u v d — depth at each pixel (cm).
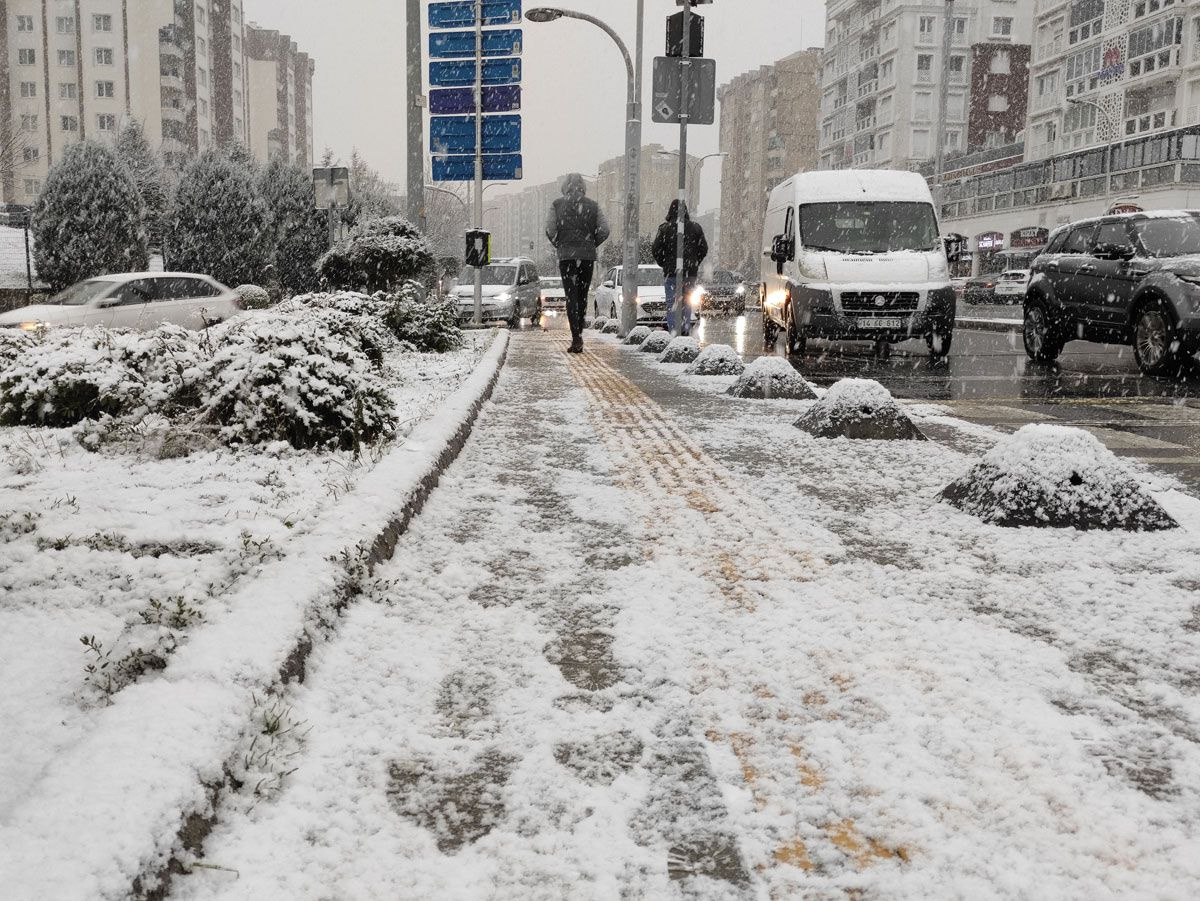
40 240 2830
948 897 177
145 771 192
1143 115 5909
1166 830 197
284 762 224
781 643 301
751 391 948
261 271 3212
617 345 1864
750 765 226
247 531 387
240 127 11531
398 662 288
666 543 420
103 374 634
